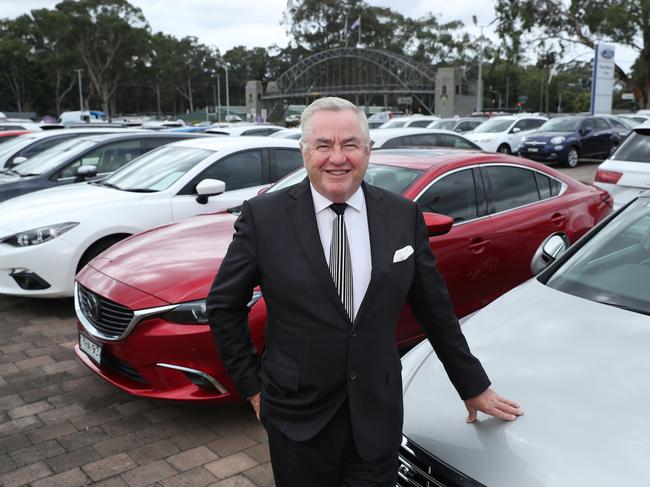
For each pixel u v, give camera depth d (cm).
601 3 3772
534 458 163
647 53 3831
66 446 308
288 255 158
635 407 174
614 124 1966
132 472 286
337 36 8650
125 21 7425
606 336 214
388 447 163
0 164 872
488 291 429
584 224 484
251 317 315
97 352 338
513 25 4012
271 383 165
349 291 158
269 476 284
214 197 557
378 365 161
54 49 7675
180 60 9988
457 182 421
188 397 308
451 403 193
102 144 724
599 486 150
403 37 8512
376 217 165
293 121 4509
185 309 306
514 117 2091
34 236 483
